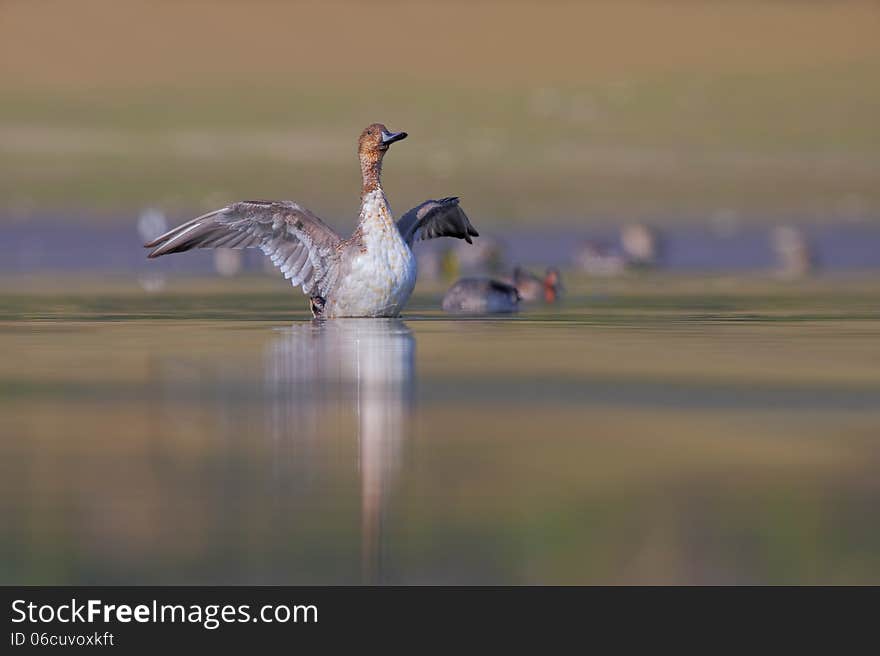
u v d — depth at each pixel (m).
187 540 7.98
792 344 17.47
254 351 16.12
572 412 12.12
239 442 10.62
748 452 10.41
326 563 7.60
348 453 10.25
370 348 16.48
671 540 8.06
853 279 32.97
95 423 11.37
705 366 15.13
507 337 18.11
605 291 28.62
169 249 19.44
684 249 45.50
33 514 8.50
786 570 7.59
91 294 26.92
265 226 19.48
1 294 26.78
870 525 8.38
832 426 11.49
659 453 10.38
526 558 7.72
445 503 8.84
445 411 12.07
